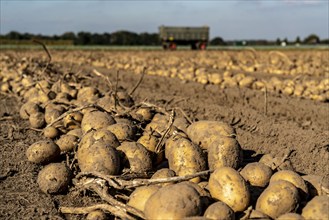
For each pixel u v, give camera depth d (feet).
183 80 12.53
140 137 4.91
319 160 5.45
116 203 4.00
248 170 4.26
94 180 4.29
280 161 4.49
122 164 4.51
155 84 11.83
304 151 5.73
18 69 11.45
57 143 5.13
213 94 10.11
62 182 4.51
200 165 4.34
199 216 3.70
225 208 3.73
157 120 5.41
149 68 15.51
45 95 6.80
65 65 17.85
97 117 5.12
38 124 6.16
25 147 5.55
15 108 7.76
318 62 17.57
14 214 4.25
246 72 15.81
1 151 5.45
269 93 10.02
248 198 3.91
